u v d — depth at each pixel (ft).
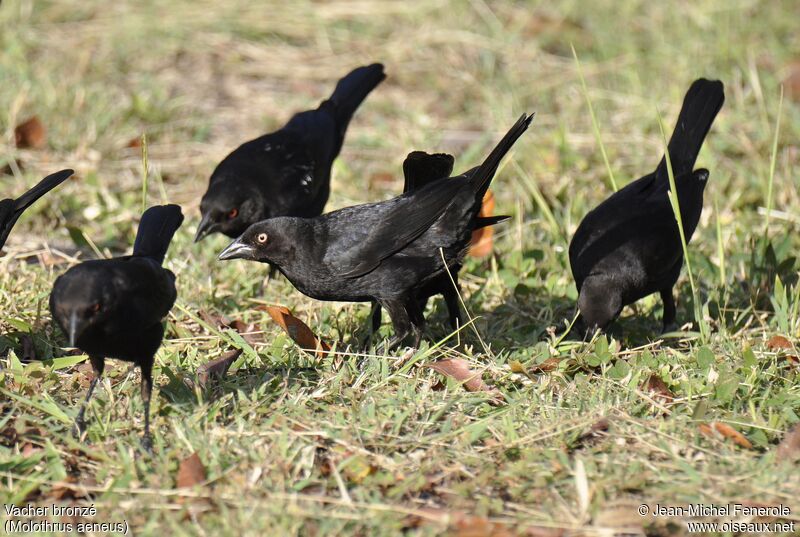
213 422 27.55
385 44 64.85
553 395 30.42
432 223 33.47
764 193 46.91
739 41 62.80
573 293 38.75
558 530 23.81
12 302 34.83
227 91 59.72
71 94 54.95
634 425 28.09
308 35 66.18
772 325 35.73
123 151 51.75
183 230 43.65
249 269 40.96
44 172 48.39
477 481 25.49
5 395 29.35
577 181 48.49
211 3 67.87
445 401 29.25
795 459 26.68
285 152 42.65
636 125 53.98
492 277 39.50
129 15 66.03
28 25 63.72
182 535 22.79
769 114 54.54
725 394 29.48
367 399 29.40
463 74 60.54
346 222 33.76
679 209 35.63
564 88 59.31
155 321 27.53
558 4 68.85
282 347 32.63
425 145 53.21
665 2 68.54
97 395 29.55
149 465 26.05
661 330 37.47
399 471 25.99
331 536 23.20
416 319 34.53
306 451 26.13
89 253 42.06
